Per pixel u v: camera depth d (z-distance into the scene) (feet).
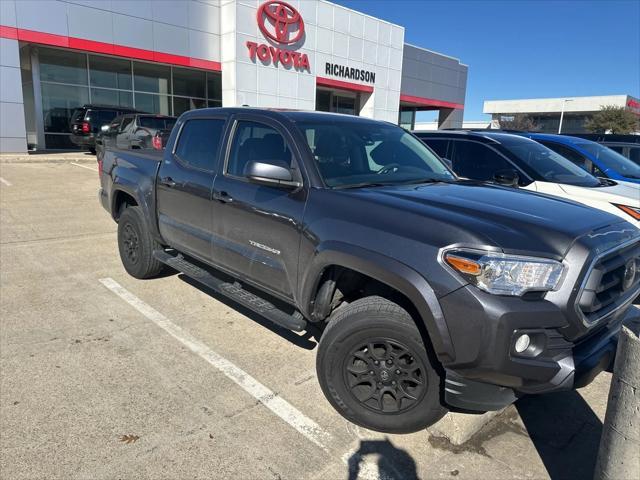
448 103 120.47
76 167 50.24
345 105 102.63
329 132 12.30
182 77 74.90
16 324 13.94
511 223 8.70
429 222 8.78
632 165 25.71
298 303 10.93
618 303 9.14
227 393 10.85
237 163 13.00
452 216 8.89
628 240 9.43
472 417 9.46
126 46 65.00
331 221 9.98
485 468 8.84
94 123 60.75
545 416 10.53
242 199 12.19
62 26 59.67
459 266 8.05
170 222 15.46
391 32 95.30
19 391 10.61
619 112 179.52
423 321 8.49
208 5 71.46
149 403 10.36
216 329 14.06
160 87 73.26
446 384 8.57
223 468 8.54
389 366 9.33
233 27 71.31
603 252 8.48
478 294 7.89
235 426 9.71
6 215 27.96
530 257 8.02
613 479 6.77
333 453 9.07
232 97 73.77
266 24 74.59
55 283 17.40
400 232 8.89
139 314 14.94
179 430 9.52
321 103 97.96
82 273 18.58
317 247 10.05
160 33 67.67
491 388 8.32
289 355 12.68
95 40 62.39
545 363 7.96
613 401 6.75
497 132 24.39
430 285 8.25
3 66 56.44
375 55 93.09
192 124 15.30
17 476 8.18
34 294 16.28
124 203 18.66
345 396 9.78
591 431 10.08
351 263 9.32
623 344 6.57
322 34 82.69
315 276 10.18
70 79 65.87
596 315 8.51
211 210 13.35
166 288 17.21
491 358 7.86
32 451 8.79
